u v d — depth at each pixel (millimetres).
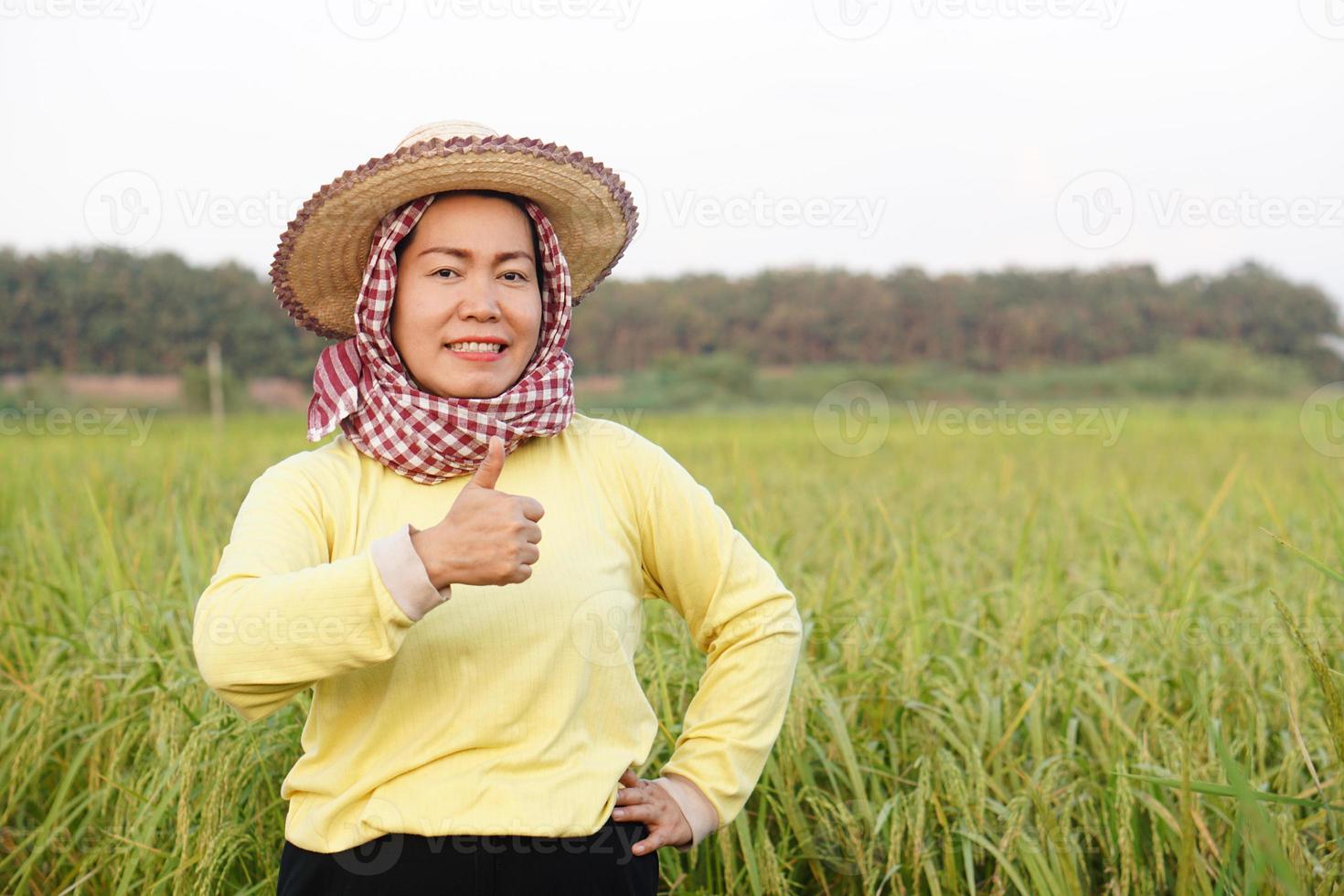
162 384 39031
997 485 10977
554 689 1903
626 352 59094
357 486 1985
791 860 3109
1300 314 63156
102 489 7559
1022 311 61500
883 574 5438
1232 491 8859
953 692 3383
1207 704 3434
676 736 3082
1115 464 13836
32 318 40438
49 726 3334
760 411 37969
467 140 1963
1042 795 2865
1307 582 4973
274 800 3014
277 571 1812
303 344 42781
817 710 3312
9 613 4285
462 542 1668
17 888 3008
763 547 4648
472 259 2043
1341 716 2174
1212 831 2980
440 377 2031
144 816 2896
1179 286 64375
